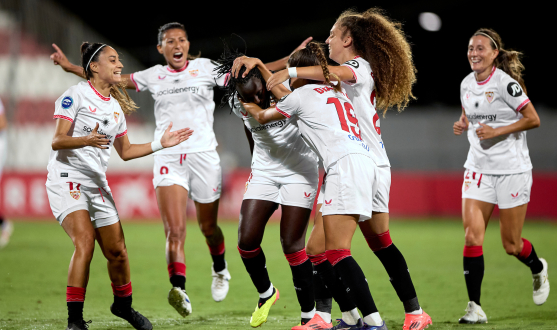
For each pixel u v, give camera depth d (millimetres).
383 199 14898
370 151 14305
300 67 13828
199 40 88938
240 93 15383
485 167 18094
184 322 16766
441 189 58438
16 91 66812
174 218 18859
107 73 14992
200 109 20062
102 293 21453
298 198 15875
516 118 17891
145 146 15812
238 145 69062
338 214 13461
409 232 44781
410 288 14977
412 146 68500
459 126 19891
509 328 15500
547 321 16469
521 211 18047
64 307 18469
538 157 63188
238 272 26656
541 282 18641
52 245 35844
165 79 20109
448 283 23484
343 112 13992
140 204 56031
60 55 19234
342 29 15375
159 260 30438
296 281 15617
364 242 38812
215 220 20172
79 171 14961
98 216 15203
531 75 82938
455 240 39469
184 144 19750
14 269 26359
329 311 15453
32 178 54594
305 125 14188
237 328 15906
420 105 85750
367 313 13211
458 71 85875
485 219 17922
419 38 86250
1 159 28891
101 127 15141
